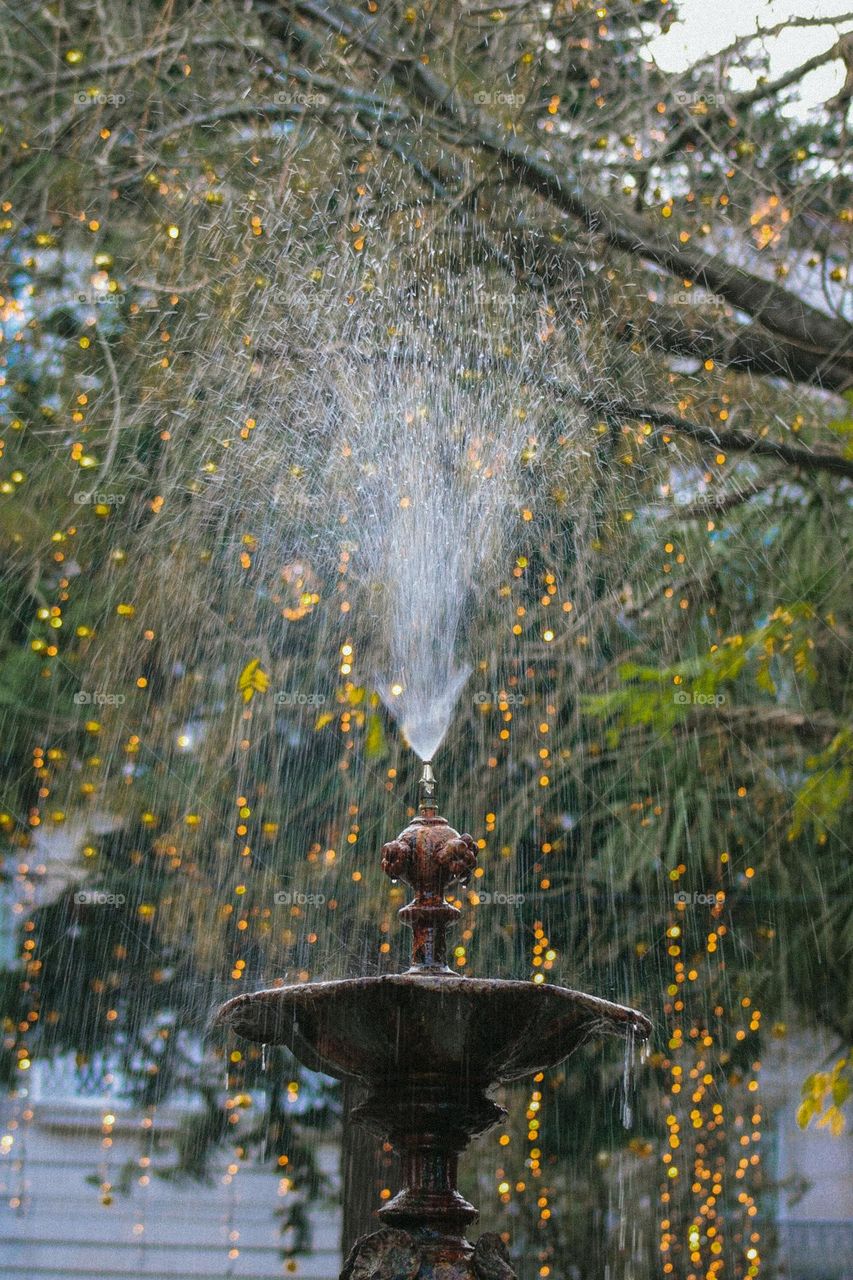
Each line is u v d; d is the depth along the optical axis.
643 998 7.71
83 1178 10.48
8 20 6.99
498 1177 7.99
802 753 7.50
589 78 7.15
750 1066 8.07
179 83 7.05
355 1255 2.98
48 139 6.91
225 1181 10.66
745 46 6.91
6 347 7.29
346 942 7.84
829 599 7.19
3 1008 8.00
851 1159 10.77
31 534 7.43
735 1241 8.41
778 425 7.22
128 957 8.07
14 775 7.73
